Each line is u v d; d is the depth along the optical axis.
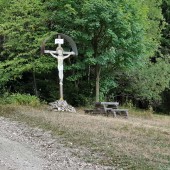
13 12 21.98
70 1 21.23
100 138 12.55
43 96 23.55
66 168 9.63
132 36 21.27
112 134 13.17
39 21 21.67
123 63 21.95
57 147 11.68
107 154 10.79
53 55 19.50
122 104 26.28
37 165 9.81
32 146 11.84
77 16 21.22
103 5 20.28
